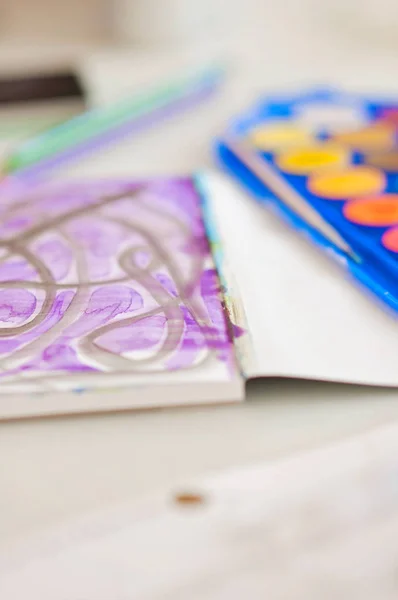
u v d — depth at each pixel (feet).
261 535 0.90
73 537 0.81
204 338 0.85
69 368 0.81
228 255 1.04
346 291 1.00
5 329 0.87
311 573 0.93
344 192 1.23
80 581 0.82
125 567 0.85
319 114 1.71
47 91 1.95
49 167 1.55
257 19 2.91
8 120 1.80
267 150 1.47
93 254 1.04
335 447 0.80
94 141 1.66
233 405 0.84
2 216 1.18
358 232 1.08
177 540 0.87
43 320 0.89
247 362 0.82
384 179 1.28
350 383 0.84
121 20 2.57
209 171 1.49
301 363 0.84
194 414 0.83
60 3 2.91
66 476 0.76
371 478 0.87
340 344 0.89
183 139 1.71
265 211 1.26
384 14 2.60
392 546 0.93
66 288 0.96
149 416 0.83
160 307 0.91
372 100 1.81
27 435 0.81
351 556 0.91
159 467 0.77
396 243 1.04
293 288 1.01
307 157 1.41
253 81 2.17
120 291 0.94
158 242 1.07
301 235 1.16
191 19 2.62
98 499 0.74
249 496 0.88
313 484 0.88
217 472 0.77
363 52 2.44
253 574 0.90
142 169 1.54
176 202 1.21
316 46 2.55
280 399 0.85
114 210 1.18
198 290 0.95
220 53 2.50
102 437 0.80
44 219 1.16
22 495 0.74
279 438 0.80
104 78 2.21
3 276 0.99
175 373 0.80
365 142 1.48
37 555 0.82
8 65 2.33
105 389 0.79
